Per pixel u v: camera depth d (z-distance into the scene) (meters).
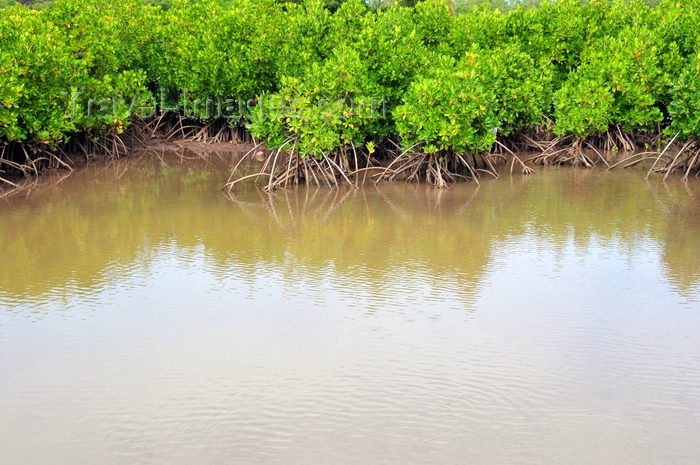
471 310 9.16
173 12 25.55
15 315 9.01
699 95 17.31
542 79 21.27
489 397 6.95
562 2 23.91
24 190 16.88
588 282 10.24
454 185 17.72
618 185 17.73
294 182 17.78
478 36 22.23
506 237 12.66
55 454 6.07
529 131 23.55
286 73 19.59
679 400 6.91
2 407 6.81
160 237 12.69
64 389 7.14
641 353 7.91
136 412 6.71
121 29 23.03
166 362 7.71
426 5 23.36
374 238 12.63
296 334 8.42
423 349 8.00
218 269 10.85
